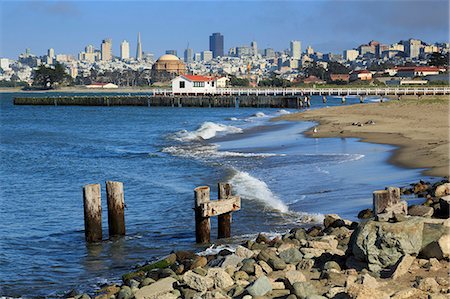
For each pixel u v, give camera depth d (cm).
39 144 4862
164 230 1781
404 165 2575
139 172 2980
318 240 1243
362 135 4156
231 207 1583
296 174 2531
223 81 15425
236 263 1142
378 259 986
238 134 5028
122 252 1564
